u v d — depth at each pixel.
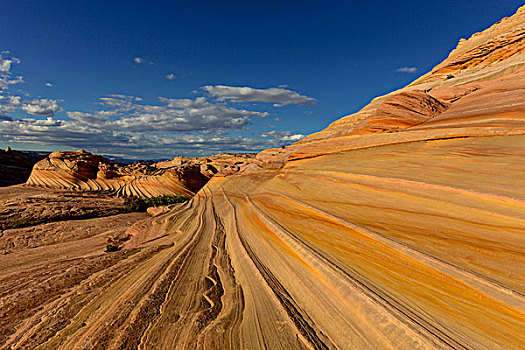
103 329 7.25
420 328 4.82
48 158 90.00
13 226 41.69
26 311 9.45
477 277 5.58
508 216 7.50
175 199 63.00
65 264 19.48
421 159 14.54
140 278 11.37
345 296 6.52
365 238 8.91
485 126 15.55
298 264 9.05
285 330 6.20
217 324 6.92
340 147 23.83
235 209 22.44
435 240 7.44
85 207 54.47
